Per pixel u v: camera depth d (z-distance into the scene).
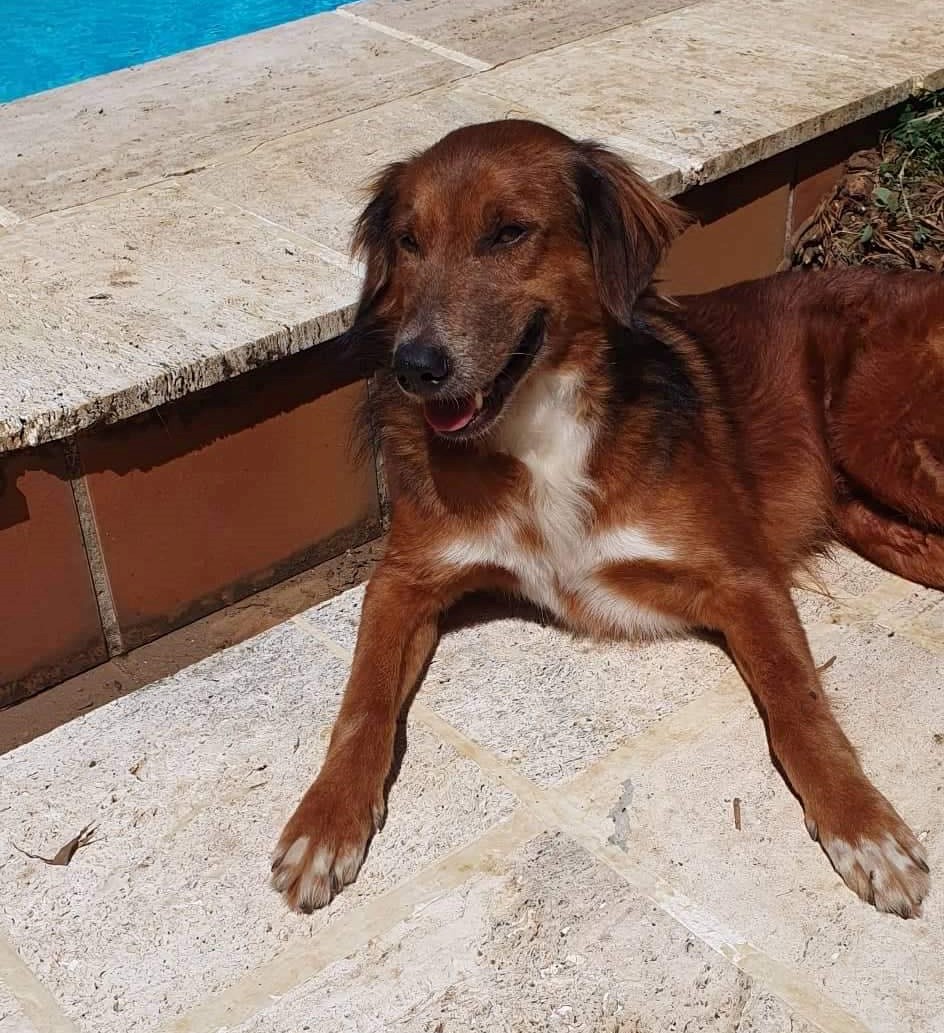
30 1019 0.85
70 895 0.92
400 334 0.97
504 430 1.03
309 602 1.24
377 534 1.31
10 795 1.00
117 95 1.71
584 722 1.03
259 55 1.82
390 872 0.92
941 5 1.82
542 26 1.84
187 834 0.96
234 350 1.13
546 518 1.06
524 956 0.86
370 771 0.95
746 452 1.16
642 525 1.05
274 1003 0.85
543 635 1.13
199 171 1.48
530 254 0.99
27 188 1.46
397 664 1.04
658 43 1.74
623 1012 0.83
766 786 0.97
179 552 1.18
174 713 1.06
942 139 1.57
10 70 2.63
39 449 1.07
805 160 1.54
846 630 1.10
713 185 1.45
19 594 1.10
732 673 1.07
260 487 1.21
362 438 1.23
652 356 1.07
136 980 0.87
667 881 0.90
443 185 0.99
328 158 1.49
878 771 0.97
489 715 1.04
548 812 0.96
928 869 0.89
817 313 1.21
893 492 1.15
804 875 0.90
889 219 1.55
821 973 0.84
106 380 1.09
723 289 1.27
